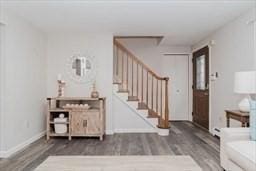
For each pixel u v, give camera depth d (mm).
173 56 7754
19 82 4340
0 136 3871
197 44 6988
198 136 5426
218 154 4000
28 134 4719
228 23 4773
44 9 3949
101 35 5703
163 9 3938
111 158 3785
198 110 6891
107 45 5711
